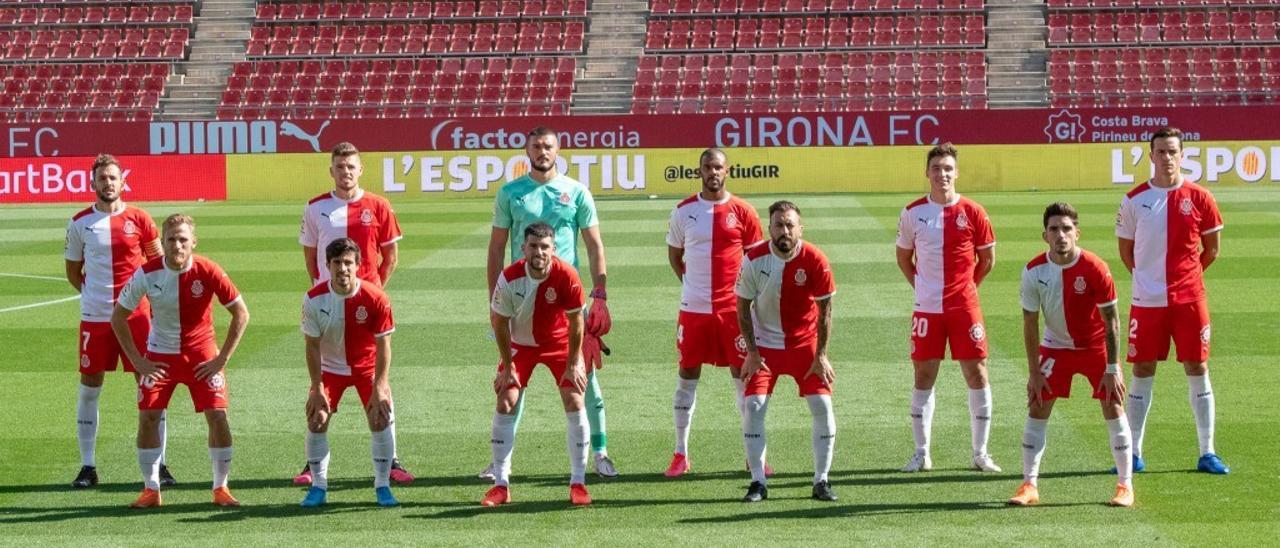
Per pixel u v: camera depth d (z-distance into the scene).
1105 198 46.72
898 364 19.38
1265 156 51.41
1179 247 13.64
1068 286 12.30
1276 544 11.08
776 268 12.56
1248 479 13.21
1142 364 13.71
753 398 12.73
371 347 12.91
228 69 65.31
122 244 13.82
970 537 11.40
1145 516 11.97
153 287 12.57
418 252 33.56
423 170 53.22
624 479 13.71
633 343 21.31
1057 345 12.56
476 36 66.12
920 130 52.38
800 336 12.85
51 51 66.25
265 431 15.86
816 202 46.84
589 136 52.94
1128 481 12.43
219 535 11.74
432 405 17.25
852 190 52.53
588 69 64.38
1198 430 13.67
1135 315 13.80
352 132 53.16
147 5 67.81
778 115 52.62
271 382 18.53
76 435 15.74
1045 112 52.03
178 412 16.86
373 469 14.16
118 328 12.63
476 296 26.31
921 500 12.67
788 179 52.62
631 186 52.91
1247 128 51.41
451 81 63.28
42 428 16.08
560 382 12.88
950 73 62.28
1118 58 62.41
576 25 66.12
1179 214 13.61
